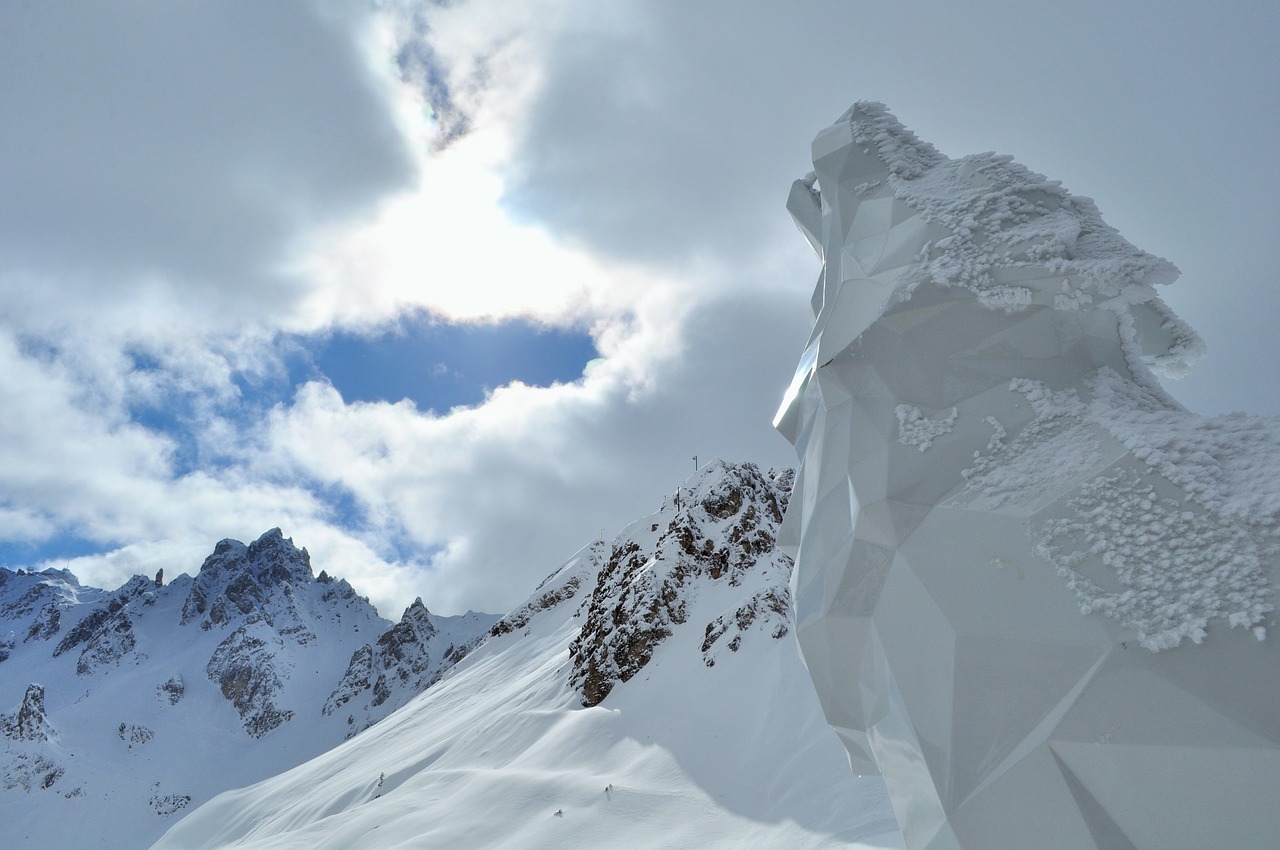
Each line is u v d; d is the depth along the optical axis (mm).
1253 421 3949
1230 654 3178
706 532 71875
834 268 5754
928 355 4660
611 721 53156
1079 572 3637
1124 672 3316
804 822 31094
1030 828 3322
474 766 58438
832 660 4551
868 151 5867
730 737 44000
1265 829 2889
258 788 107625
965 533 4023
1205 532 3520
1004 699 3555
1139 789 3143
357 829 47750
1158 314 5238
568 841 35750
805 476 5410
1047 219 4828
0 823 176375
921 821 3926
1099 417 4168
